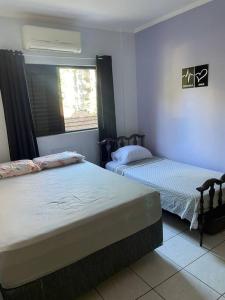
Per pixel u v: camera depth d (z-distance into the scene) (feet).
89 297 5.87
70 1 8.87
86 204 6.35
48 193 7.34
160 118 12.55
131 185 7.57
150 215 6.84
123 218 6.23
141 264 6.87
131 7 9.80
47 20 10.53
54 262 5.15
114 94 12.99
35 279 4.93
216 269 6.49
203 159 10.77
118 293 5.93
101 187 7.54
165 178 9.58
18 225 5.49
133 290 5.99
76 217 5.66
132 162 11.98
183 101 11.12
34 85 10.83
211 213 7.82
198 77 10.21
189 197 7.79
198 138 10.78
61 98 11.61
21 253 4.74
